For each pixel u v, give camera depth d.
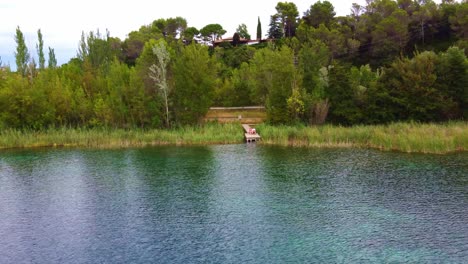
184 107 64.00
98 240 23.64
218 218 26.62
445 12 110.12
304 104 60.16
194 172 39.50
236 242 22.75
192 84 62.28
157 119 62.19
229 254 21.25
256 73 70.12
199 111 63.25
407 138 46.78
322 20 132.75
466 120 56.34
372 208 27.52
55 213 28.59
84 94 66.06
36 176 39.50
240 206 28.91
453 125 51.31
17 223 26.80
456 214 25.72
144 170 40.91
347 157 44.12
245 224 25.45
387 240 22.39
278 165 41.44
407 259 20.05
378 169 38.00
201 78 63.03
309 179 35.62
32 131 62.00
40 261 21.16
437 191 30.47
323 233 23.66
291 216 26.56
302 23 128.75
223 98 76.50
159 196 31.84
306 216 26.48
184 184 35.22
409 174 35.62
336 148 50.06
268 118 62.59
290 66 61.72
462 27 101.50
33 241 23.77
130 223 26.20
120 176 38.69
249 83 74.94
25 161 46.84
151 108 62.47
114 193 33.06
